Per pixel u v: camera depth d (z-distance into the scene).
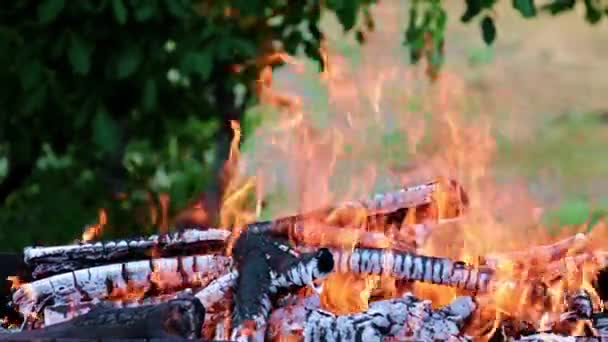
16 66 6.90
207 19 6.84
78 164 7.90
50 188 7.69
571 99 14.68
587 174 12.12
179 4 6.59
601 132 13.60
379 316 4.44
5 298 5.27
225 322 4.52
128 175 7.97
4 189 7.69
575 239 5.18
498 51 16.33
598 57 16.20
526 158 12.60
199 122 8.26
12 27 6.89
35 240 7.23
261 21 7.28
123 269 4.86
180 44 6.79
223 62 7.37
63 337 4.00
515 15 17.83
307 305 4.53
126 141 7.74
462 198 5.45
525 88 15.00
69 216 7.43
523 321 4.72
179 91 7.55
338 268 4.70
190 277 4.88
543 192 11.47
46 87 6.97
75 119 7.09
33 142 7.54
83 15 6.76
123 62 6.75
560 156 12.79
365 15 7.57
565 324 4.73
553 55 16.19
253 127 9.20
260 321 4.40
